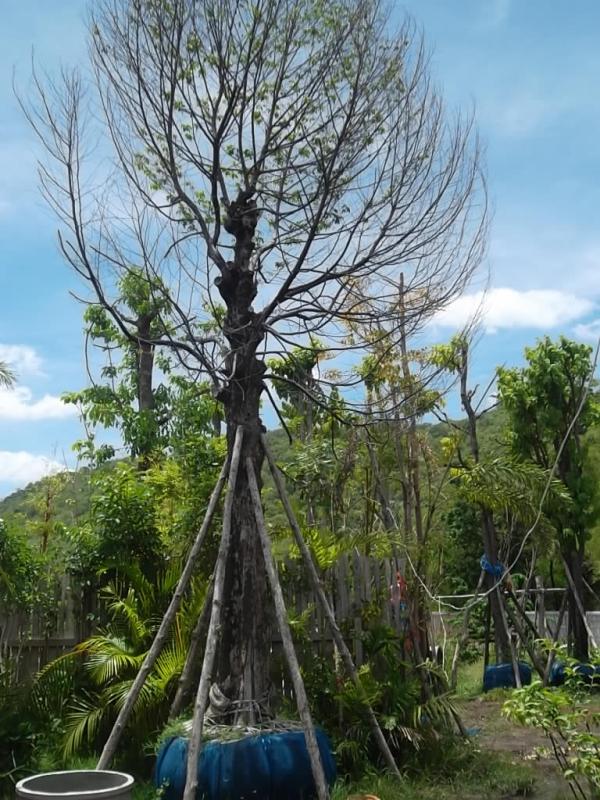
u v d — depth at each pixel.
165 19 8.00
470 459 14.23
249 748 6.85
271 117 8.25
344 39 8.05
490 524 14.73
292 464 11.54
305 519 10.85
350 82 8.09
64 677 9.22
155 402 20.95
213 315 8.88
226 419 8.37
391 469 12.03
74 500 13.10
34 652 9.88
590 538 17.48
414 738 8.45
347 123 7.90
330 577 9.58
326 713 8.80
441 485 10.99
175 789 6.95
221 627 7.79
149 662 7.76
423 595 9.97
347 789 7.71
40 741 8.69
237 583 7.86
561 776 8.20
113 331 20.11
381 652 9.31
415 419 10.65
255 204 8.66
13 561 9.84
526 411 17.52
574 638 17.19
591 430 19.03
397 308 8.73
